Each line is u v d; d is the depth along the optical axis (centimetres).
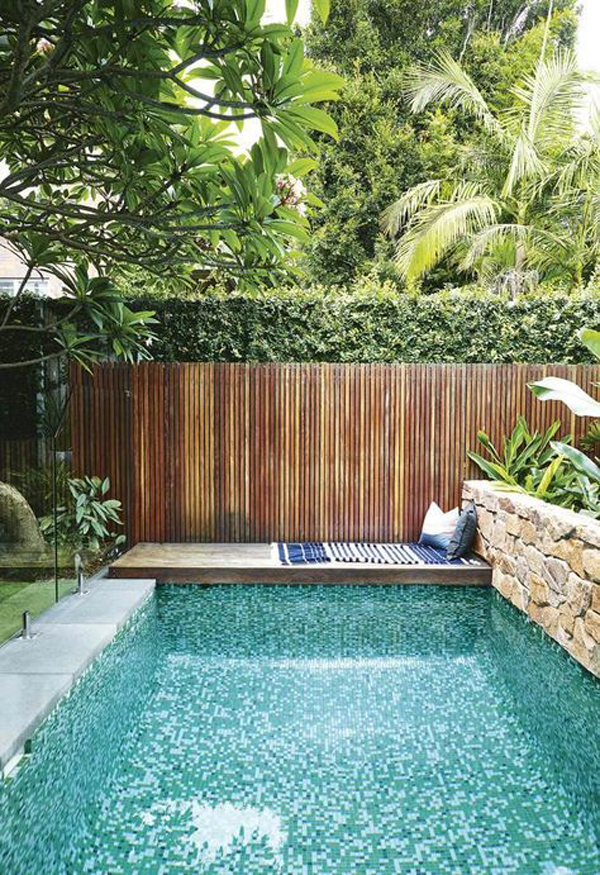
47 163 266
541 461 581
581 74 854
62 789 261
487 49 1235
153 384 600
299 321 634
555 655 383
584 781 271
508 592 467
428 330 633
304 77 190
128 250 359
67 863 215
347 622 480
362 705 341
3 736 238
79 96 224
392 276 1087
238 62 199
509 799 257
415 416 604
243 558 540
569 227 892
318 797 257
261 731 312
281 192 307
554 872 214
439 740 304
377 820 243
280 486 607
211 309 632
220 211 277
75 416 598
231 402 603
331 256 1164
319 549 573
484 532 527
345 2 1241
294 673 385
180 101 274
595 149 835
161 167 260
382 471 607
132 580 495
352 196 1159
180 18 191
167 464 604
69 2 200
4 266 1021
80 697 319
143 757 286
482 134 960
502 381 602
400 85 1203
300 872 213
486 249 904
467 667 397
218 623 470
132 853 221
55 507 420
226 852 223
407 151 1166
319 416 605
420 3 1262
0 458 350
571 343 628
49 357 379
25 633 356
